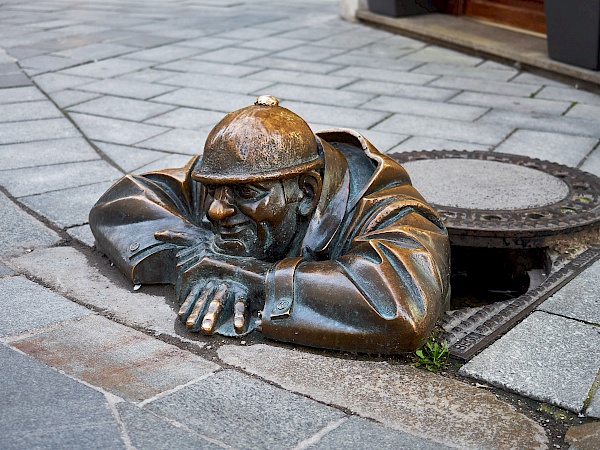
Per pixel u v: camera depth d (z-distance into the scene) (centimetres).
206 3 1212
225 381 257
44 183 461
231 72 745
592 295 321
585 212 382
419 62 783
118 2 1234
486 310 310
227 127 280
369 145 331
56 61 797
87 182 464
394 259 274
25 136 557
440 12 974
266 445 223
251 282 289
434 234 297
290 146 280
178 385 254
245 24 1011
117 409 240
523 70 744
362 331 268
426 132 552
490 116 593
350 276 272
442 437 228
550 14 696
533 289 329
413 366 269
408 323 263
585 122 577
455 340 286
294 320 275
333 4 1205
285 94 661
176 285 309
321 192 295
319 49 850
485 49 788
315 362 270
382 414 240
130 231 332
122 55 825
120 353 274
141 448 221
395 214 296
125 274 328
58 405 241
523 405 247
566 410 244
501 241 363
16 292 322
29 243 376
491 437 229
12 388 250
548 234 362
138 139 550
